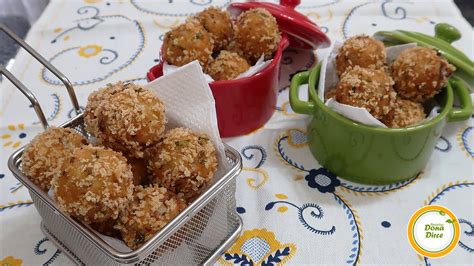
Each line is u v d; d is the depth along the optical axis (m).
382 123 0.33
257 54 0.38
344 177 0.36
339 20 0.50
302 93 0.42
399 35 0.37
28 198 0.35
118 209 0.27
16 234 0.33
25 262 0.31
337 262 0.31
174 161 0.29
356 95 0.32
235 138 0.39
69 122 0.33
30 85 0.43
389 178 0.35
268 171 0.36
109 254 0.25
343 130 0.33
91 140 0.34
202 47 0.36
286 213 0.34
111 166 0.27
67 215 0.27
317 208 0.34
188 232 0.28
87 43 0.47
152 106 0.30
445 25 0.38
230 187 0.30
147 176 0.31
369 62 0.36
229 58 0.37
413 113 0.34
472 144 0.38
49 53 0.46
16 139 0.38
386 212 0.34
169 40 0.36
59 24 0.50
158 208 0.28
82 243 0.29
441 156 0.37
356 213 0.34
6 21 0.52
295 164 0.37
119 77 0.44
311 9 0.52
